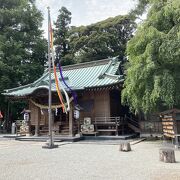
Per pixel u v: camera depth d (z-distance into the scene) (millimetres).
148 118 20750
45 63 36594
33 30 35031
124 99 15898
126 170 7605
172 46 11828
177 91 12617
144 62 13086
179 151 11742
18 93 21906
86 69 24922
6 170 7941
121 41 40656
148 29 13156
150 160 9398
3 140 19906
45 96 21078
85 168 8031
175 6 12328
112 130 19219
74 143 16703
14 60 29844
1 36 30453
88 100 21469
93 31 40062
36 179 6684
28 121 21906
